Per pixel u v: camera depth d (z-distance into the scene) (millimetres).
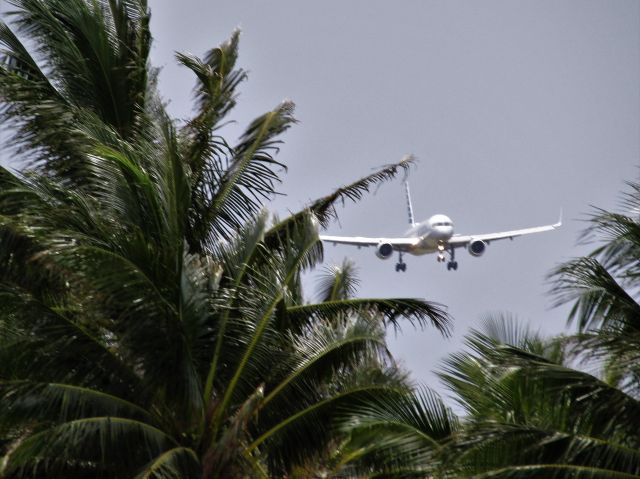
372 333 55969
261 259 60500
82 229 51812
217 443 50938
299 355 55969
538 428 45406
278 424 54969
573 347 47156
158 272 51781
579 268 48719
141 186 54375
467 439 45938
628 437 45656
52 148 59625
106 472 51781
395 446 53188
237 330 55062
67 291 53156
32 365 51125
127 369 52594
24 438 48000
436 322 61344
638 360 46281
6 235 50406
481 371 50594
